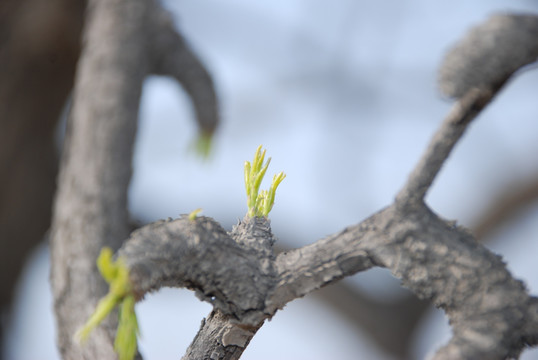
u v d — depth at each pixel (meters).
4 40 2.12
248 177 0.74
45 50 2.12
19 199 2.34
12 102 2.20
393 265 0.72
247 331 0.73
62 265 0.85
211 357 0.74
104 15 0.98
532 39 0.69
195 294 0.73
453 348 0.71
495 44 0.69
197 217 0.72
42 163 2.36
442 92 0.70
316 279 0.73
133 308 0.70
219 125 0.99
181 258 0.71
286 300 0.73
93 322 0.69
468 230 0.73
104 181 0.88
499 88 0.70
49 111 2.28
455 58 0.70
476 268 0.72
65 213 0.87
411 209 0.73
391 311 3.24
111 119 0.92
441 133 0.72
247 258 0.73
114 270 0.70
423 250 0.72
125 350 0.69
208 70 1.00
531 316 0.71
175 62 0.97
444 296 0.72
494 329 0.71
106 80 0.94
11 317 2.55
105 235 0.86
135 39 0.96
